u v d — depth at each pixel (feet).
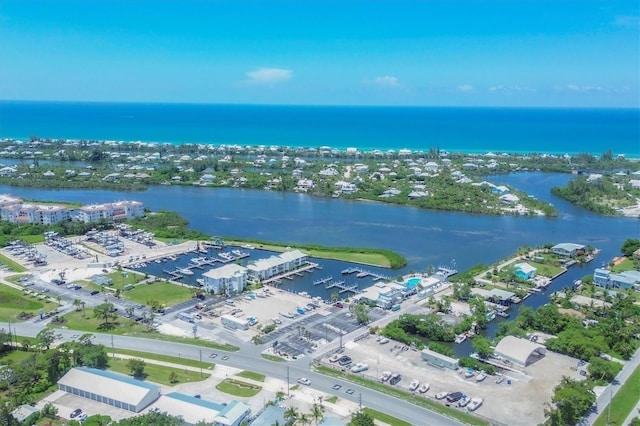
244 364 526.57
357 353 550.36
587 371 505.66
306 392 475.31
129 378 470.80
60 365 495.00
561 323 591.78
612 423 424.87
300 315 646.74
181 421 417.69
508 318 652.48
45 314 643.86
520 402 458.91
